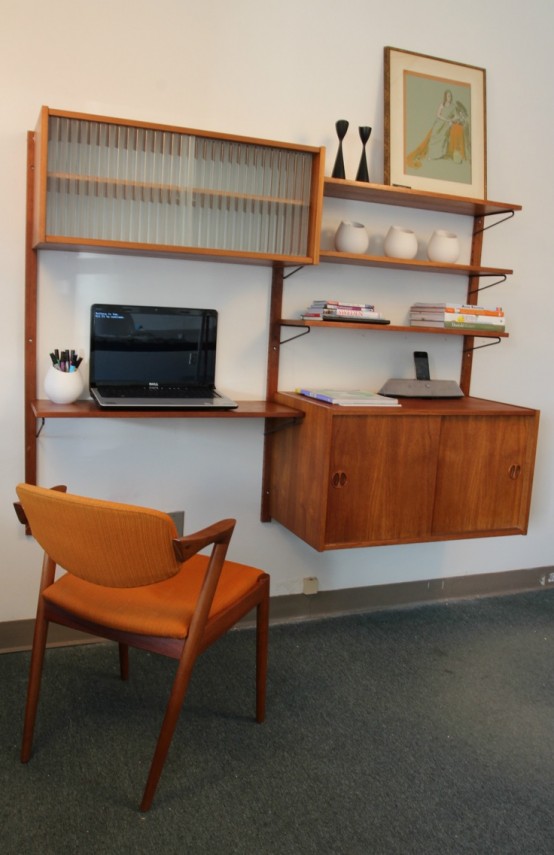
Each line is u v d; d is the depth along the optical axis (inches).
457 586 121.7
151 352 93.8
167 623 65.3
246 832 64.7
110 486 96.7
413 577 118.3
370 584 115.4
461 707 87.0
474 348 114.0
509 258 115.2
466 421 95.7
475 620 113.1
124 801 67.7
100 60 87.7
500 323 106.3
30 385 89.3
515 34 109.9
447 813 68.6
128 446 96.6
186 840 63.4
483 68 108.3
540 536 127.5
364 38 100.7
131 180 80.4
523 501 101.6
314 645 101.6
